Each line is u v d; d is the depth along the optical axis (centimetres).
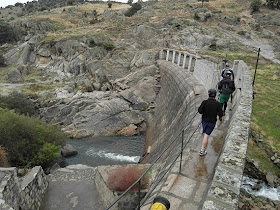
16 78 4509
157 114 3189
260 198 1264
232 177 465
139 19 5906
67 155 2562
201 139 961
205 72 2150
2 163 1620
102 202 1314
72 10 10500
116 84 3916
